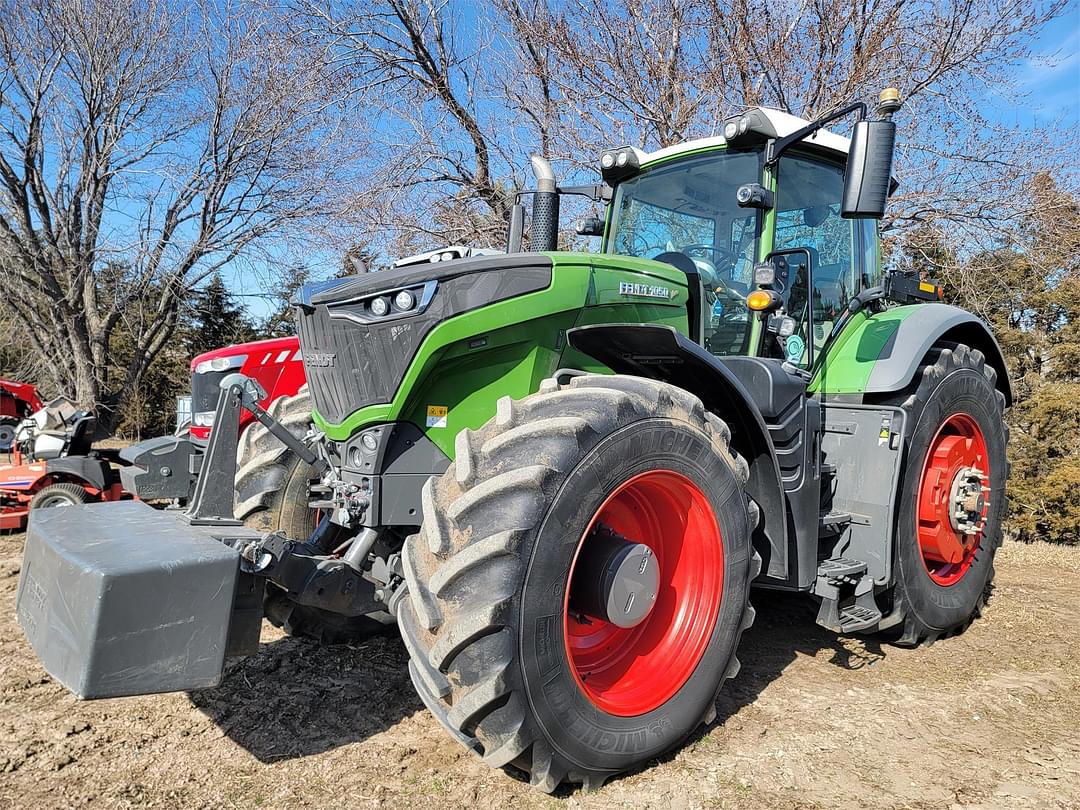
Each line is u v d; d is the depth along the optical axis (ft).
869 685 11.29
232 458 8.54
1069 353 25.81
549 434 7.73
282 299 47.57
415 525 9.26
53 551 7.13
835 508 12.28
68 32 39.63
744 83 32.58
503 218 34.83
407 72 37.65
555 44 33.78
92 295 45.50
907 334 12.64
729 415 10.27
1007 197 29.99
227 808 7.72
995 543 14.34
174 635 6.82
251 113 41.91
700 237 12.21
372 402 8.89
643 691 8.60
